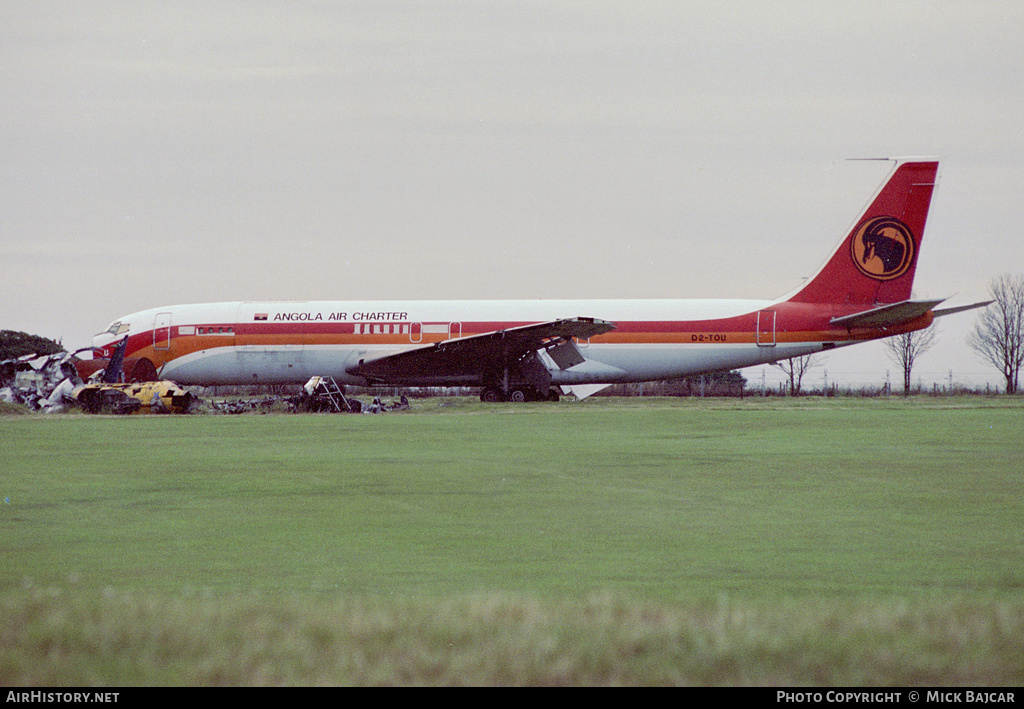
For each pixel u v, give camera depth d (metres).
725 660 30.86
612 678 29.84
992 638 32.38
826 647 31.66
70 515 61.78
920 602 37.34
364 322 196.75
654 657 31.19
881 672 30.03
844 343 193.75
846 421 137.88
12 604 36.09
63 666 30.48
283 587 42.31
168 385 169.88
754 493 70.81
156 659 31.08
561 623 33.84
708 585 42.56
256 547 51.69
